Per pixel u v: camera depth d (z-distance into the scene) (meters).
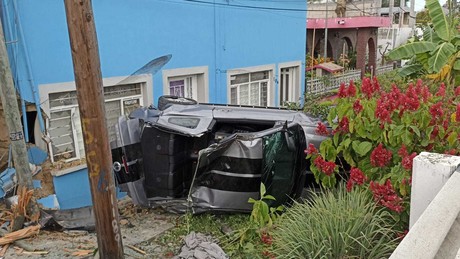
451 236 1.87
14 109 5.43
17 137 5.51
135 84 8.18
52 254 4.57
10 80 5.37
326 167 4.60
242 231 4.72
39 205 6.06
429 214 1.94
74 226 5.54
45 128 6.64
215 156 5.27
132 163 5.77
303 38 13.29
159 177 5.85
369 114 4.36
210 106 6.82
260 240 4.52
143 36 8.07
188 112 6.29
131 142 5.74
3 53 5.25
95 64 3.54
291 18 12.52
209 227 5.36
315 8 26.53
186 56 9.12
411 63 8.21
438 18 7.04
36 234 5.10
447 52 6.61
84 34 3.44
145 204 5.93
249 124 6.48
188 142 6.12
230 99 10.64
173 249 4.80
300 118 6.60
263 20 11.34
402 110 4.11
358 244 3.46
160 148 5.76
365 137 4.41
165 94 8.71
